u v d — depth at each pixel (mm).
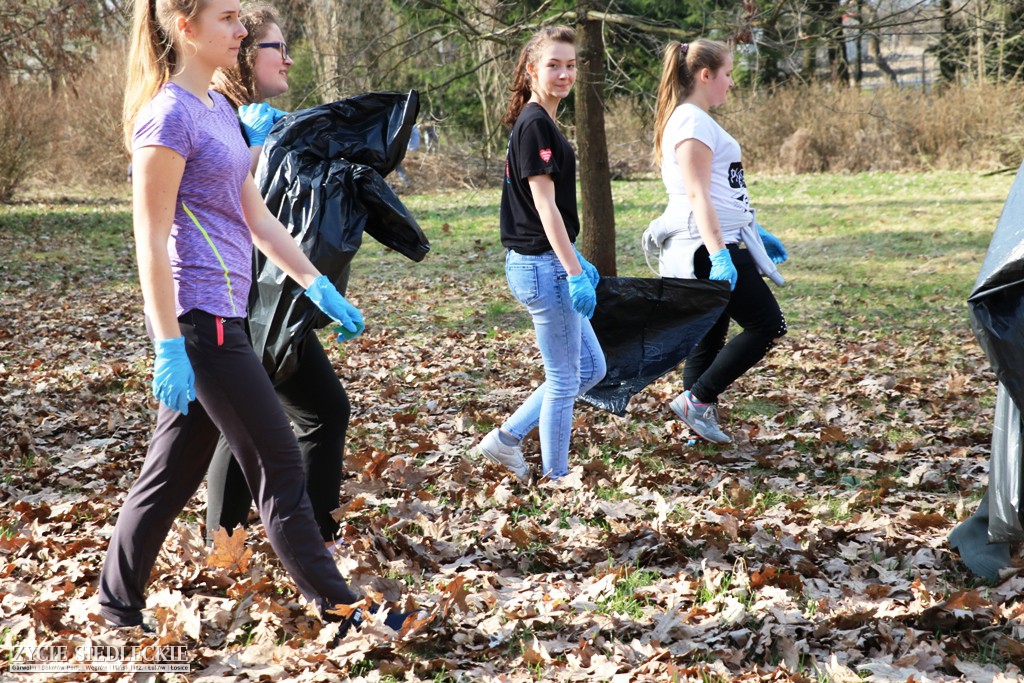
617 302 4297
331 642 2707
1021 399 2822
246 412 2551
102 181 22188
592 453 4703
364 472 4242
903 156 22438
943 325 8641
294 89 20750
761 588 3139
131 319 9367
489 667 2672
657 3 9117
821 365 6988
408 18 10828
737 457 4691
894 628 2877
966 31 8641
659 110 4594
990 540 3070
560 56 3738
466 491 4113
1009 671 2658
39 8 13492
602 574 3258
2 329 8641
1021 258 2717
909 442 4902
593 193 9109
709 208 4285
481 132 21031
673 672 2564
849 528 3639
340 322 2779
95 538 3570
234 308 2543
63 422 5375
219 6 2451
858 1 7941
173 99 2414
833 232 14422
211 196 2500
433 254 13914
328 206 3002
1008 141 21188
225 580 3070
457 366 6977
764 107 23531
